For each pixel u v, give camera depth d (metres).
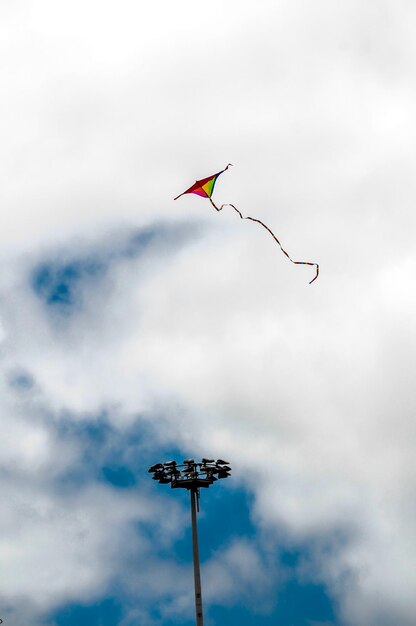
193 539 76.19
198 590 74.31
